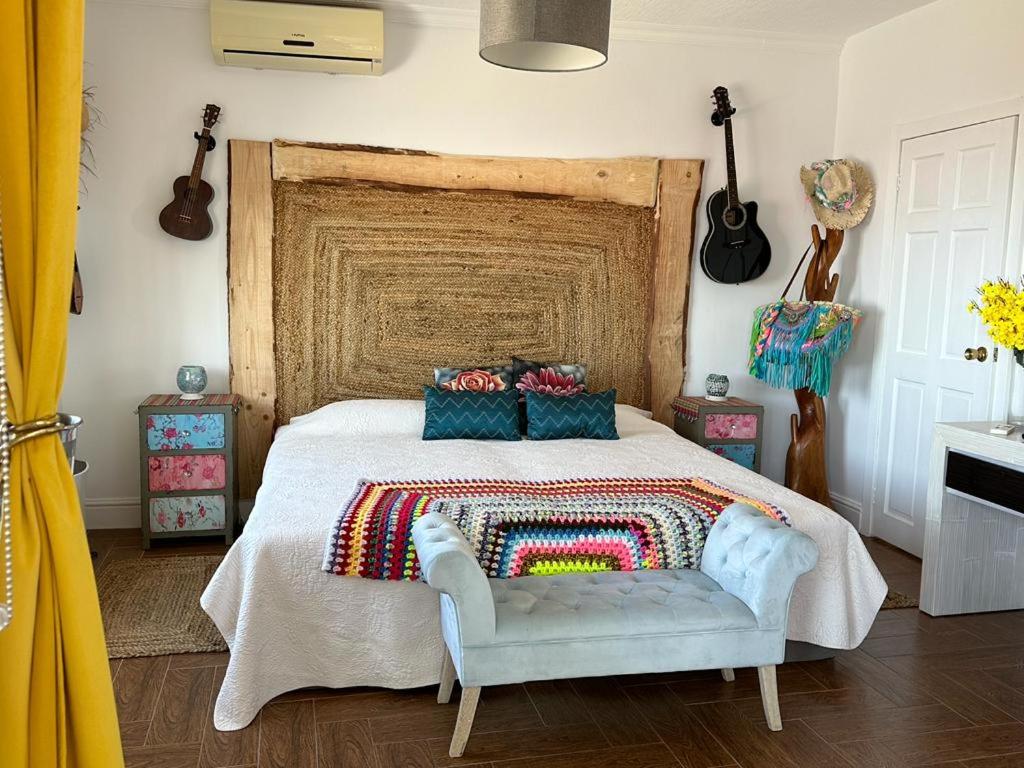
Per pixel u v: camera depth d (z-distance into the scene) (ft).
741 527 8.81
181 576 12.28
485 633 7.59
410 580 8.86
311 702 8.89
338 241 14.71
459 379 14.32
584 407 13.92
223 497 13.65
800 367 14.90
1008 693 9.50
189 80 13.99
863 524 15.62
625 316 15.87
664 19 15.01
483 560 8.98
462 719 7.84
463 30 14.78
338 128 14.60
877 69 15.26
